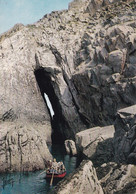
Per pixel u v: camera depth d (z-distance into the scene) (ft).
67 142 125.80
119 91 117.91
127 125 73.87
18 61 157.28
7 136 87.35
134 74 116.88
